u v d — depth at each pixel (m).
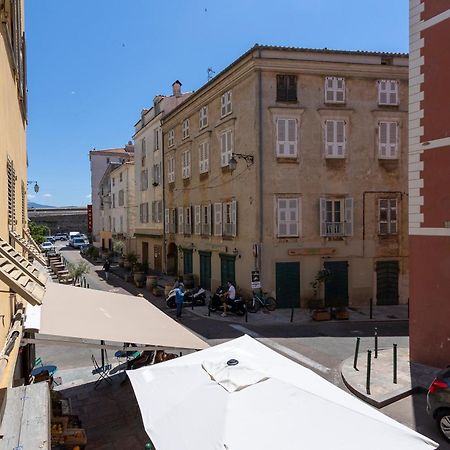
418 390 9.65
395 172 20.48
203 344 7.33
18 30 7.66
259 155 19.11
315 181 19.67
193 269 26.16
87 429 7.76
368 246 20.19
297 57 19.39
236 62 20.16
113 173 46.91
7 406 3.38
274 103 19.27
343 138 19.95
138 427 7.77
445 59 10.71
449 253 10.70
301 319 17.45
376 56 20.16
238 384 5.04
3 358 3.62
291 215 19.45
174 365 6.05
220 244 22.50
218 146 22.61
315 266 19.69
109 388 9.63
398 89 20.52
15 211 7.12
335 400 4.87
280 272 19.38
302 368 5.98
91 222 60.47
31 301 3.22
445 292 10.80
